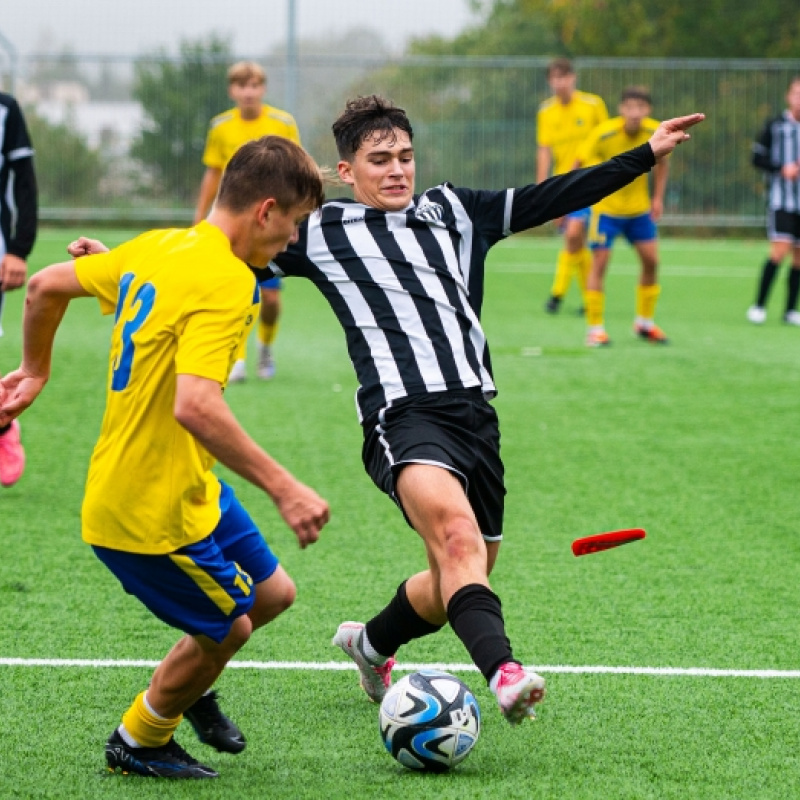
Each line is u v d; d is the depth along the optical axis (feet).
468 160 207.31
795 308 127.95
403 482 33.53
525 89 205.57
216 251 29.35
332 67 204.95
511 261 186.50
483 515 35.47
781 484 65.26
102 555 30.63
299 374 95.71
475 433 35.19
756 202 211.82
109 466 29.91
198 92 202.59
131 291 30.09
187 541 29.89
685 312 135.54
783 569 51.37
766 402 86.79
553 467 68.54
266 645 42.45
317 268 36.65
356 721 36.24
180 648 31.65
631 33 268.62
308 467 67.67
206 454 30.25
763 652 42.01
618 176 37.29
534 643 42.68
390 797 30.94
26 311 32.48
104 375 93.40
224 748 33.14
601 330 110.73
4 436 60.34
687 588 48.83
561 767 32.96
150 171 203.72
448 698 32.40
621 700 37.81
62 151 202.90
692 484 65.16
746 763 33.24
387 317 35.86
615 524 57.88
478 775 32.35
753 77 206.90
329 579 49.55
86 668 40.01
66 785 31.68
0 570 50.19
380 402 35.27
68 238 192.95
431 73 206.08
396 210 37.11
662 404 85.76
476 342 36.55
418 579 36.24
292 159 29.91
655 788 31.58
